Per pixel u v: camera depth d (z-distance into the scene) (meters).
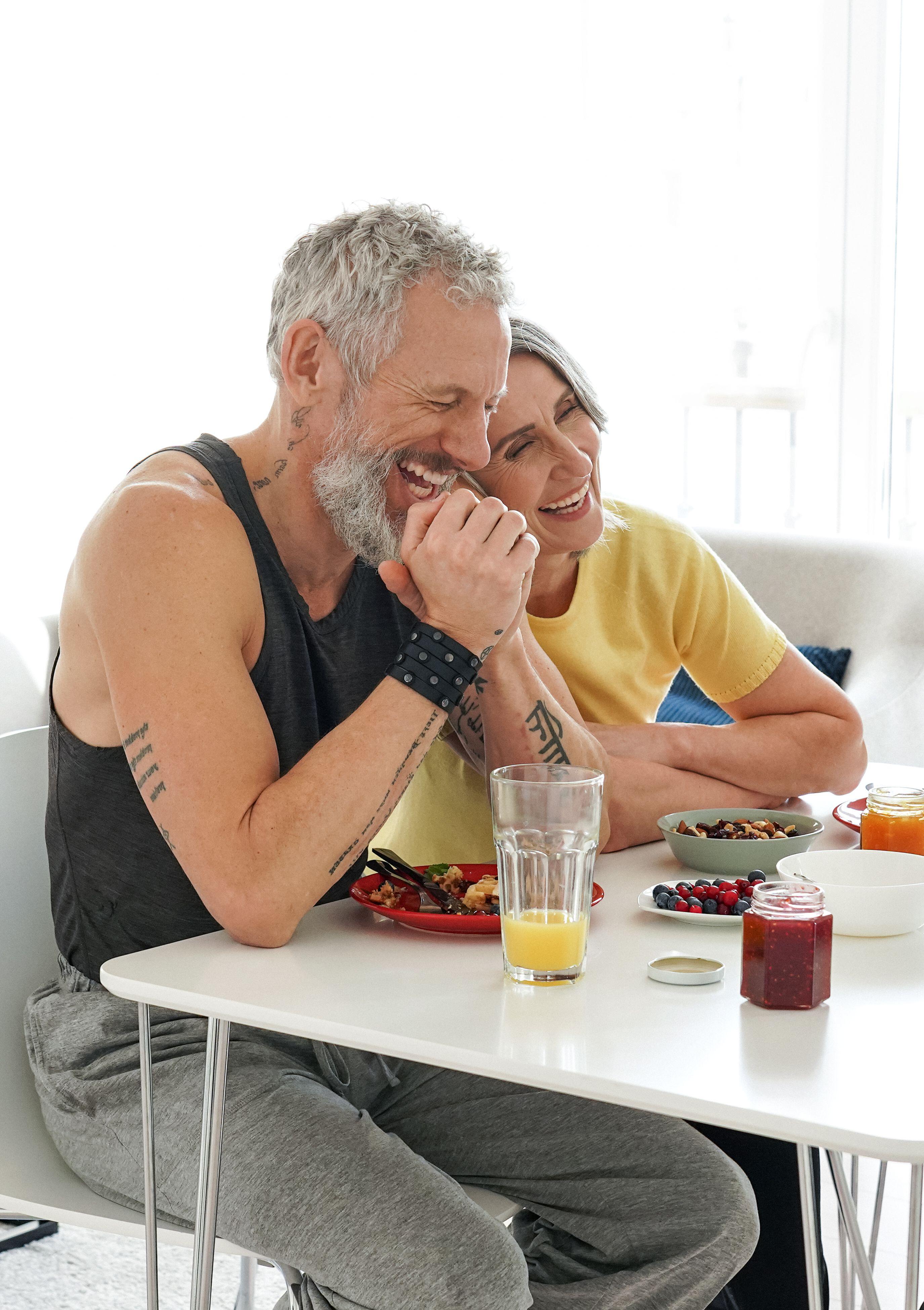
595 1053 0.86
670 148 3.56
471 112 3.66
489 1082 1.28
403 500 1.28
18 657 2.24
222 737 1.13
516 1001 0.96
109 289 3.29
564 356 1.54
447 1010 0.94
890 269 3.41
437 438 1.25
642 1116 1.19
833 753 1.56
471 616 1.16
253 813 1.11
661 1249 1.12
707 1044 0.87
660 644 1.68
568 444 1.51
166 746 1.12
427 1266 1.00
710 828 1.33
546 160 3.66
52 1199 1.22
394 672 1.16
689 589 1.66
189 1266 1.93
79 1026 1.29
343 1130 1.09
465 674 1.16
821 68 3.39
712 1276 1.09
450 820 1.55
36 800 1.46
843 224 3.42
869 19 3.32
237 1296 1.66
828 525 3.53
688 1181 1.13
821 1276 1.33
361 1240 1.02
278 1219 1.05
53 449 3.23
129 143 3.30
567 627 1.61
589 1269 1.16
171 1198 1.15
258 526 1.28
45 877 1.46
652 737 1.52
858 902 1.09
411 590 1.21
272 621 1.27
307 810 1.10
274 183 3.51
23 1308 1.79
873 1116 0.76
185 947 1.10
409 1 3.59
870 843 1.26
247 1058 1.20
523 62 3.63
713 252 3.56
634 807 1.42
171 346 3.40
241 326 3.50
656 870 1.33
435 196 3.68
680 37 3.51
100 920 1.32
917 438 3.44
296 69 3.51
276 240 3.53
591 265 3.67
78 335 3.25
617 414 3.70
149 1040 1.08
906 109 3.35
